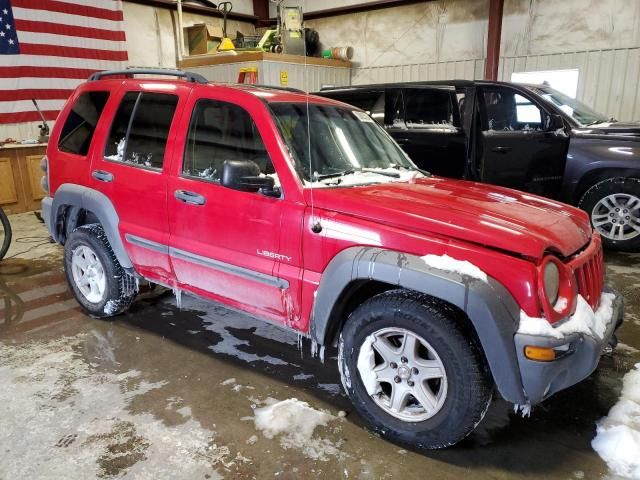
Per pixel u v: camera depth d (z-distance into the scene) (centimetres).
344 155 283
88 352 310
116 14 870
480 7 892
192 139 287
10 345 320
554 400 260
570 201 535
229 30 1099
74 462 208
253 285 259
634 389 265
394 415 220
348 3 1041
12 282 448
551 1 816
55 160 364
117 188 318
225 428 232
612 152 498
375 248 215
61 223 373
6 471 203
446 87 538
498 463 211
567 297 202
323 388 270
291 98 289
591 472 205
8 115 759
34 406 249
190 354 309
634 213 505
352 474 203
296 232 238
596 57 792
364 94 593
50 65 795
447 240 207
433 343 203
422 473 204
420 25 971
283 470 205
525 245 197
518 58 868
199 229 278
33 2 762
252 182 240
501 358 190
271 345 322
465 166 524
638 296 400
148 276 324
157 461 209
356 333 224
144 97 317
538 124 534
